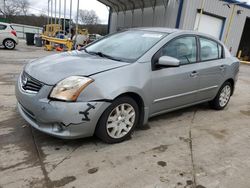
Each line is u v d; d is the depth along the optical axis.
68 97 2.82
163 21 17.78
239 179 2.82
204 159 3.17
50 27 19.16
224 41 18.28
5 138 3.22
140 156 3.09
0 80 6.17
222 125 4.41
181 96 4.07
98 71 3.06
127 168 2.82
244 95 7.03
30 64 3.50
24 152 2.96
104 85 2.99
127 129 3.41
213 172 2.90
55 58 3.60
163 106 3.85
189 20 15.94
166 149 3.33
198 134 3.91
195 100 4.48
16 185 2.41
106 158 2.98
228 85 5.21
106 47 4.04
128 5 23.06
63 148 3.11
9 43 14.53
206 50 4.55
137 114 3.48
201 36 4.48
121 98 3.19
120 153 3.12
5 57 10.59
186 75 4.00
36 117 2.97
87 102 2.88
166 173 2.80
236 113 5.19
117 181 2.59
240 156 3.34
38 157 2.88
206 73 4.43
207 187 2.63
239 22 18.72
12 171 2.61
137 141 3.46
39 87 2.96
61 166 2.76
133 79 3.26
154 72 3.53
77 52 4.07
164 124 4.15
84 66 3.18
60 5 17.77
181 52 4.02
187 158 3.16
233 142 3.75
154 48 3.62
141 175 2.72
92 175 2.65
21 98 3.12
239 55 20.38
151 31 4.16
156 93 3.61
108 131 3.20
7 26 14.48
